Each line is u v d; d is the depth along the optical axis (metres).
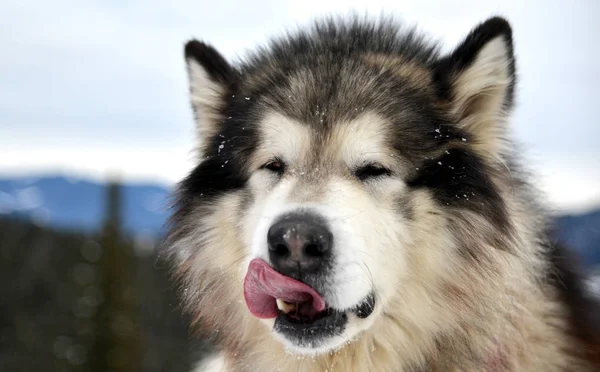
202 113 1.33
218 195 1.27
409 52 1.31
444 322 1.23
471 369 1.22
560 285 1.28
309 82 1.26
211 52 1.33
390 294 1.21
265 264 1.16
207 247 1.28
